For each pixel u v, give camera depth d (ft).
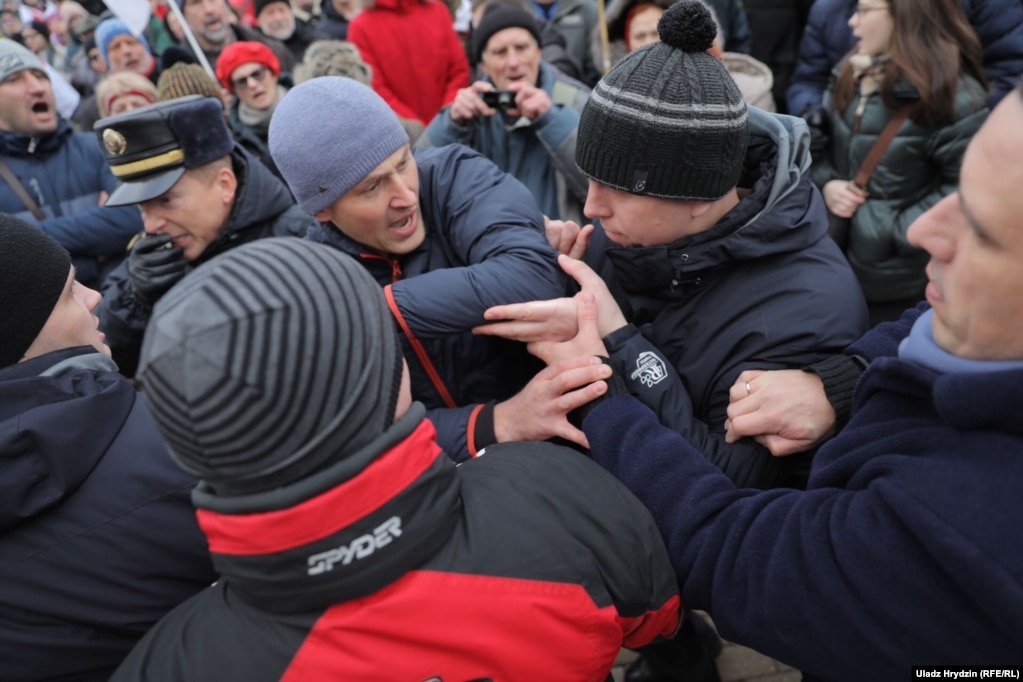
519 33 7.73
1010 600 1.90
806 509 2.60
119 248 8.39
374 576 2.21
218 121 5.76
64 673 3.00
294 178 3.98
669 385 3.64
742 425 3.37
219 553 2.22
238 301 1.92
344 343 2.02
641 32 8.05
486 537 2.50
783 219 3.63
